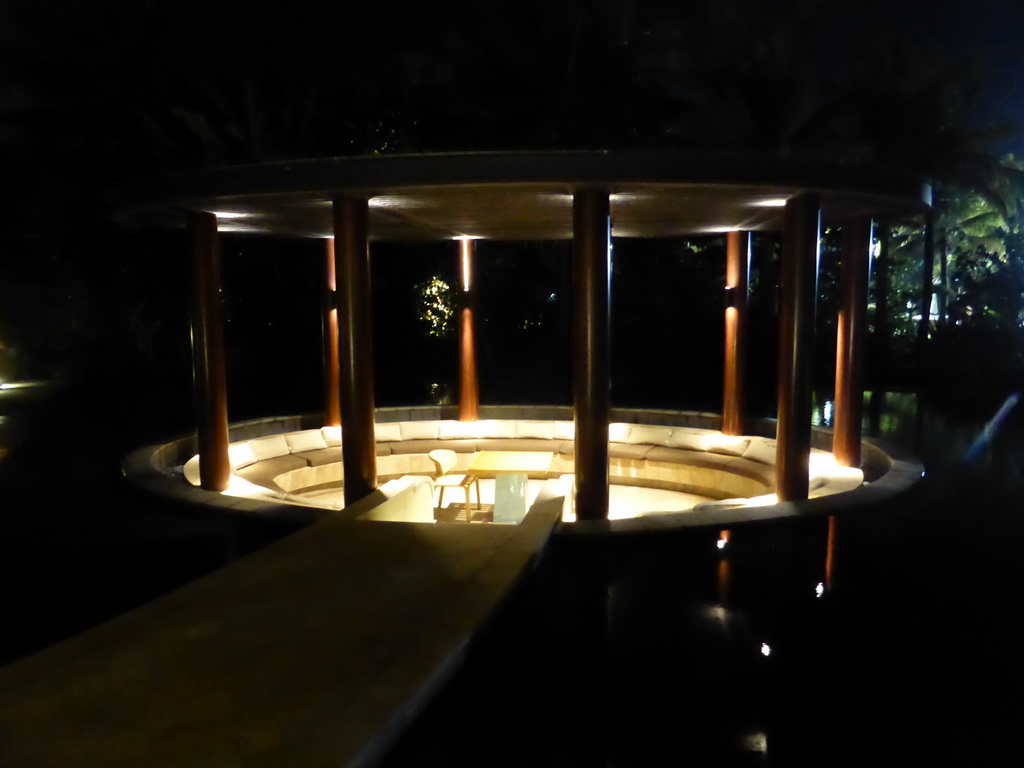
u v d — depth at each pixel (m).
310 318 24.03
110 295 23.45
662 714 3.84
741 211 6.98
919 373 24.38
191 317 6.82
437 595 3.93
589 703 3.88
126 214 6.90
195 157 20.97
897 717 3.80
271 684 3.05
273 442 9.48
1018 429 12.83
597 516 5.63
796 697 3.96
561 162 5.07
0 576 5.41
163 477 6.82
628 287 24.61
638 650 4.33
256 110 20.91
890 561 5.35
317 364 24.56
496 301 24.30
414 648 3.35
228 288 23.45
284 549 4.62
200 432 6.95
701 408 18.83
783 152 23.88
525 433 10.57
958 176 25.73
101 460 9.37
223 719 2.80
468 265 10.50
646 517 5.19
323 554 4.53
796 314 6.02
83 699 2.94
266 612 3.73
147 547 5.78
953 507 6.46
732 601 4.73
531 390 22.86
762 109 23.23
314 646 3.38
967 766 3.49
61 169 21.61
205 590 4.02
